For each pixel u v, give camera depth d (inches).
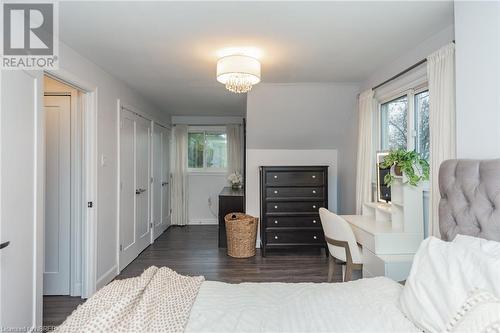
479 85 62.5
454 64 76.4
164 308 54.1
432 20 78.7
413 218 92.5
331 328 48.0
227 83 105.9
